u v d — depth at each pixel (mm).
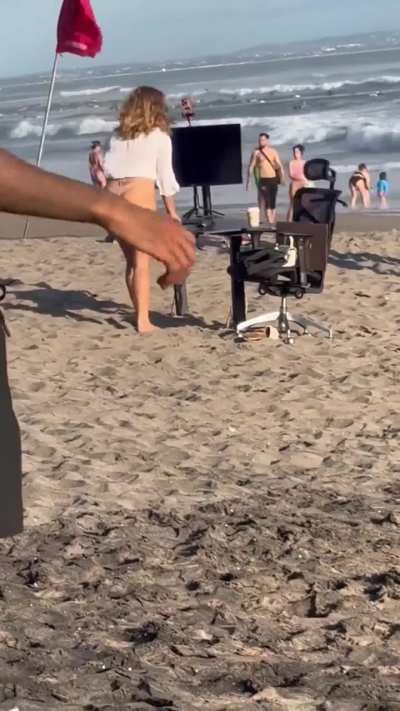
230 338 10203
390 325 10789
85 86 130125
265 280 9852
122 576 4891
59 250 15852
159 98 9789
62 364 9344
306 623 4445
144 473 6512
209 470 6590
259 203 20906
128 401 8242
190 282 12906
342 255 15195
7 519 1762
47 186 1577
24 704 3570
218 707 3607
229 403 8203
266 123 49094
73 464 6602
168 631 4266
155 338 10234
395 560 5062
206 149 12102
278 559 5082
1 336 1727
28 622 4367
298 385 8680
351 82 75625
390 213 23688
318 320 10938
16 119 71562
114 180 9859
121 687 3738
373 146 38844
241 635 4301
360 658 4098
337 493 6094
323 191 10328
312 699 3703
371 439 7309
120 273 13648
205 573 4930
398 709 3627
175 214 10000
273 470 6645
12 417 1756
